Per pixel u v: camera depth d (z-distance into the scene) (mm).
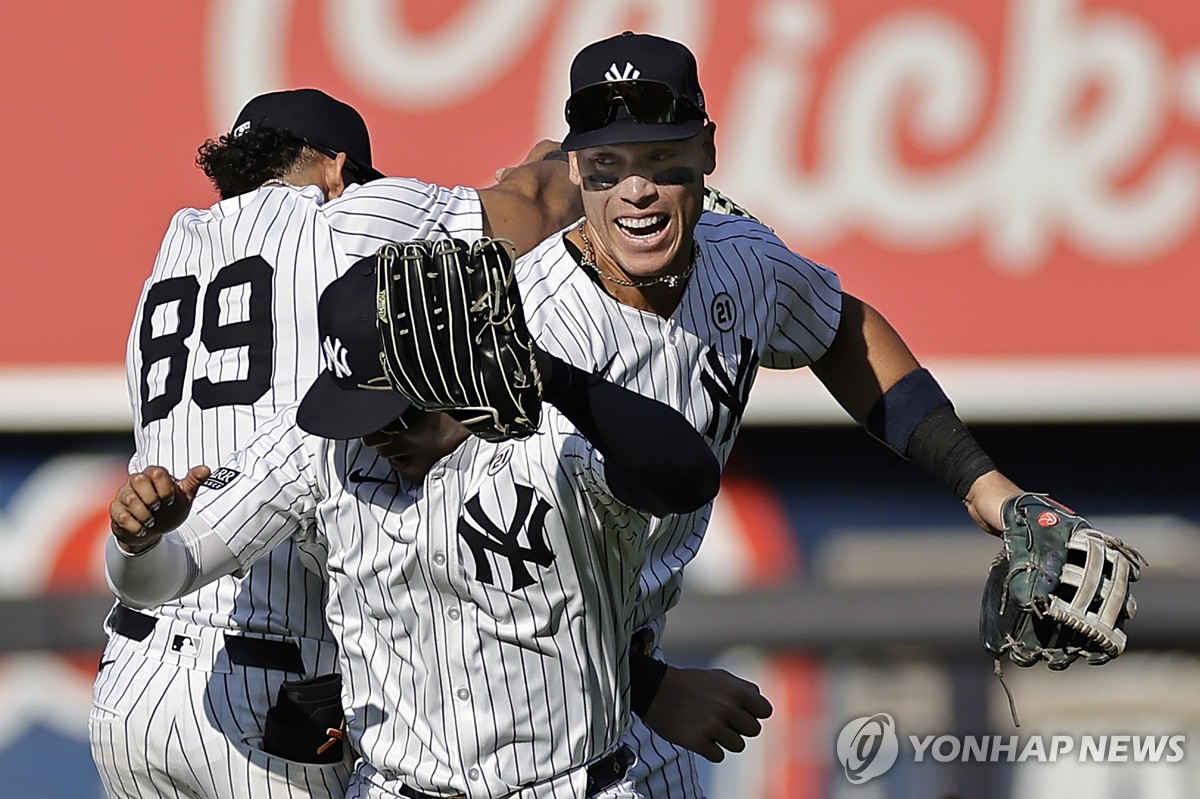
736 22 23516
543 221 12336
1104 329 23641
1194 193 23469
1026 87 23500
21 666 22422
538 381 8031
